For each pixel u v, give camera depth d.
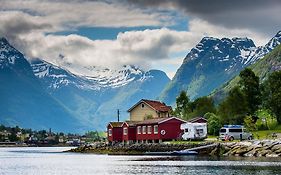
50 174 107.19
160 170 103.62
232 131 168.38
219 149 149.75
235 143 148.75
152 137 184.75
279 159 128.50
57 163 141.88
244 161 122.31
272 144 142.62
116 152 187.75
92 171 109.88
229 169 101.56
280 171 96.38
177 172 98.06
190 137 176.75
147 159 138.25
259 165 109.88
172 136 181.38
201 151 152.50
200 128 177.75
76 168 120.12
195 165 112.75
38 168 123.75
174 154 157.00
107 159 150.12
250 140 153.75
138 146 178.38
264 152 141.00
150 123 185.88
